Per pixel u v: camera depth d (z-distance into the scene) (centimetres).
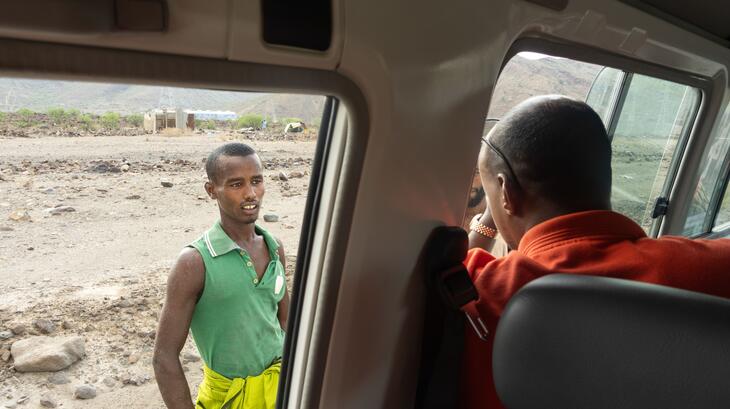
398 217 97
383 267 99
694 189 252
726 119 246
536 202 99
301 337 104
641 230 96
